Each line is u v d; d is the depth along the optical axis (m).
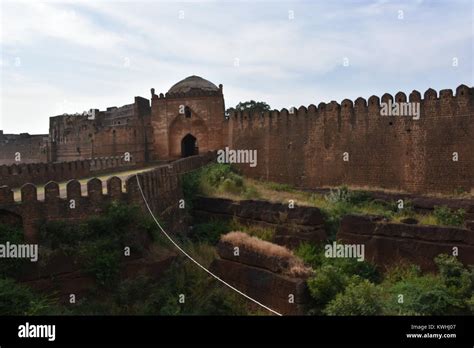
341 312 10.21
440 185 19.88
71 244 11.80
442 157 19.81
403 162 21.20
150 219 13.90
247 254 13.23
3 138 56.44
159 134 34.72
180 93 34.12
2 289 9.75
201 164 27.41
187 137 34.94
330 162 24.12
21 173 18.03
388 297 12.00
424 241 14.55
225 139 33.28
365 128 22.67
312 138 25.06
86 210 12.54
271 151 27.62
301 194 23.34
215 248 16.84
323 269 12.27
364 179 22.70
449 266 12.55
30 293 10.34
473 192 18.73
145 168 29.53
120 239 12.52
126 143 34.25
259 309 12.09
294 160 26.09
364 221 15.95
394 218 16.92
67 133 40.22
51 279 11.16
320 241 16.80
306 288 11.45
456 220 15.82
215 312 11.66
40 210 11.74
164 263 13.06
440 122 19.91
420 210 18.64
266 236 17.64
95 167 23.77
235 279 13.22
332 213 18.20
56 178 20.19
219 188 23.19
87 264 11.62
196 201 21.69
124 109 42.28
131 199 13.81
